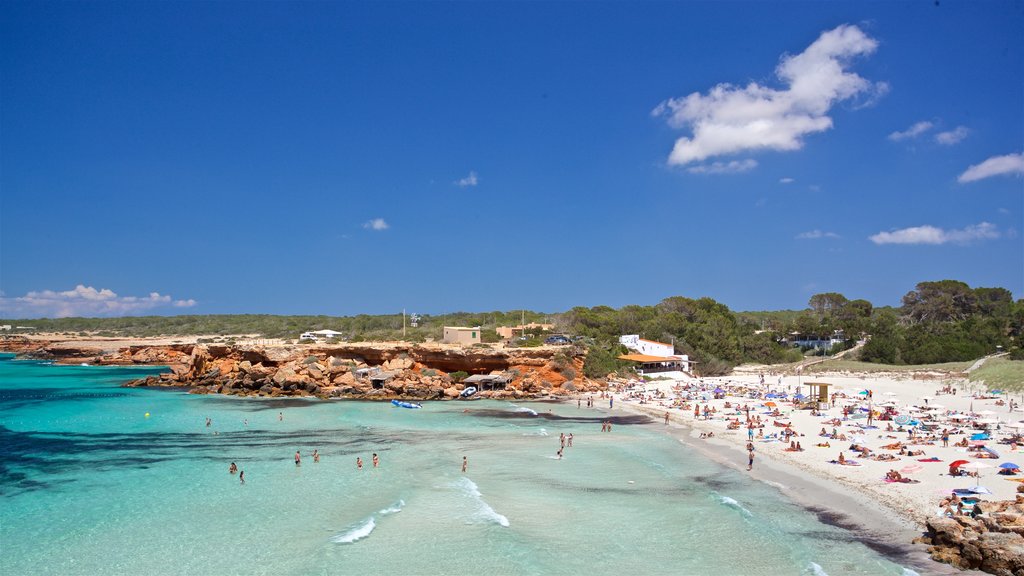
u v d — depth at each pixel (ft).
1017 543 84.53
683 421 220.43
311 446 177.47
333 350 328.29
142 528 108.17
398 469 149.48
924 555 91.71
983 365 338.54
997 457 139.33
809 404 242.78
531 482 137.69
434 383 298.56
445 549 97.91
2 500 124.16
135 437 191.21
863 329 501.56
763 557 93.56
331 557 94.73
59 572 89.81
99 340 624.59
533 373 312.29
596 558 94.32
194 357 352.08
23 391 319.27
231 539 102.99
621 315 484.33
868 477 131.13
